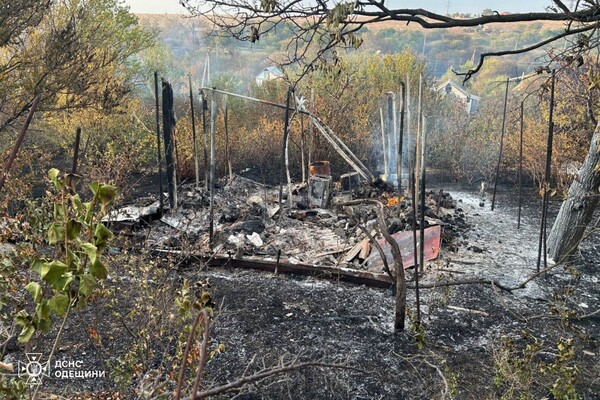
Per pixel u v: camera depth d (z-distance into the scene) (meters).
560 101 10.29
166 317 3.75
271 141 12.36
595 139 6.00
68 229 1.27
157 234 6.92
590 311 5.06
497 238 7.30
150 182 10.19
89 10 8.33
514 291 5.46
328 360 3.98
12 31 6.53
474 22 2.75
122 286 4.49
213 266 5.87
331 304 5.04
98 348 3.79
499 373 3.71
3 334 2.45
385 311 4.93
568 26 2.84
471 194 10.27
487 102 15.29
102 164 7.14
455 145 12.26
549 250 6.51
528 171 11.45
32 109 1.73
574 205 6.16
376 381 3.72
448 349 4.23
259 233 7.10
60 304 1.31
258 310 4.84
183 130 11.16
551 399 3.52
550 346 4.32
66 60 7.20
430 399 3.52
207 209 8.10
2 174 1.68
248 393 3.40
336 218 7.77
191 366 2.60
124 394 3.21
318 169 9.29
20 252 2.89
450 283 5.00
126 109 10.30
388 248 6.32
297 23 2.91
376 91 13.84
